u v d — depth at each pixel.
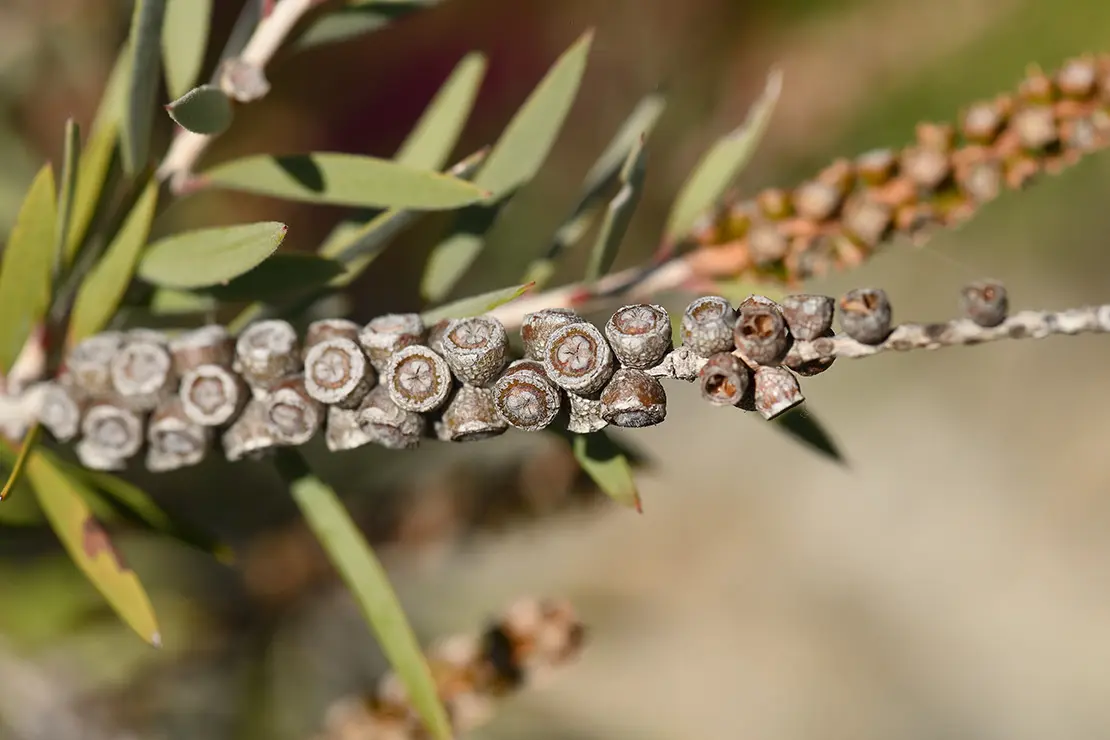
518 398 0.31
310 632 0.53
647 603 0.91
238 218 0.68
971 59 0.75
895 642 0.97
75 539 0.33
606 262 0.35
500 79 0.82
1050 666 0.96
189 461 0.33
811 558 0.97
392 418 0.31
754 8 0.81
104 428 0.33
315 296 0.36
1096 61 0.35
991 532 0.98
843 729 0.94
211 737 0.50
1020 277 0.82
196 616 0.50
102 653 0.48
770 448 0.99
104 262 0.34
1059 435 0.98
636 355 0.30
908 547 0.98
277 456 0.34
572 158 0.79
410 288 0.68
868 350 0.30
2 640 0.43
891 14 0.78
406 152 0.36
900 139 0.77
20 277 0.34
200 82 0.67
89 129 0.62
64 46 0.61
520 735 0.70
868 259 0.36
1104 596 0.96
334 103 0.78
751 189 0.81
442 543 0.46
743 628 0.94
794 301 0.30
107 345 0.33
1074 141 0.35
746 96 0.81
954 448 0.99
